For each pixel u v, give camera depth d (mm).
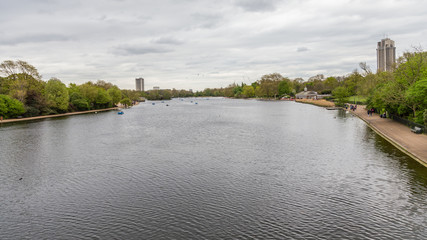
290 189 33500
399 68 84562
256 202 30156
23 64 151375
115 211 28750
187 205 29766
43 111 143250
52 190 34812
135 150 55656
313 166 42250
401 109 80312
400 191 31891
